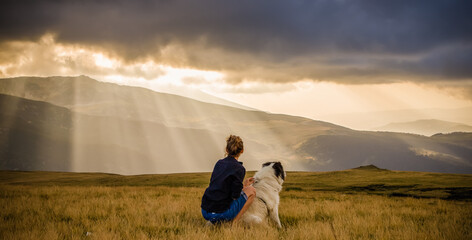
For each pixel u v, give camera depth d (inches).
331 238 221.8
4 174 2126.0
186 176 1657.2
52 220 266.2
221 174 231.1
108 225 247.6
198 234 216.1
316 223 278.2
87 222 261.3
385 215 352.8
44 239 202.1
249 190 240.5
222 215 233.8
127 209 334.3
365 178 1261.1
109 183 1466.5
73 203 377.1
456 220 329.1
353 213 360.5
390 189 928.9
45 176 2015.3
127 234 218.2
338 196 693.3
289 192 817.5
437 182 997.8
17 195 475.8
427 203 550.3
